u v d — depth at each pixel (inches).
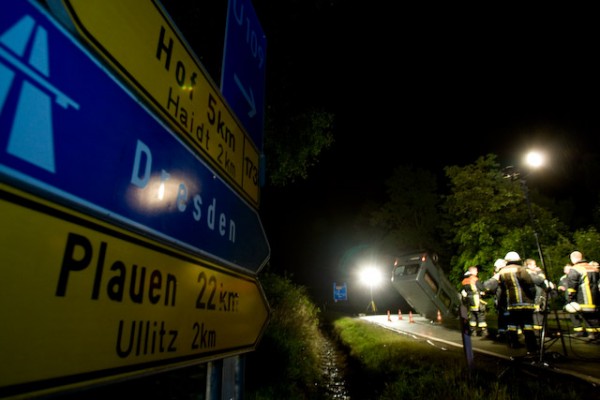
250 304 91.1
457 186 784.3
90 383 38.5
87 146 41.8
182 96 66.0
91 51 44.3
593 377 201.8
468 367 217.6
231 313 78.5
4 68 33.5
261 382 237.5
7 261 31.5
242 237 90.7
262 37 127.1
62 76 39.5
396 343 364.8
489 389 189.5
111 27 48.3
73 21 41.5
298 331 411.8
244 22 109.7
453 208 783.1
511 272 271.6
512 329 302.8
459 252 783.7
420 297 590.2
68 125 39.4
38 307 33.8
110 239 44.0
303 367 318.0
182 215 61.5
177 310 56.9
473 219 754.8
